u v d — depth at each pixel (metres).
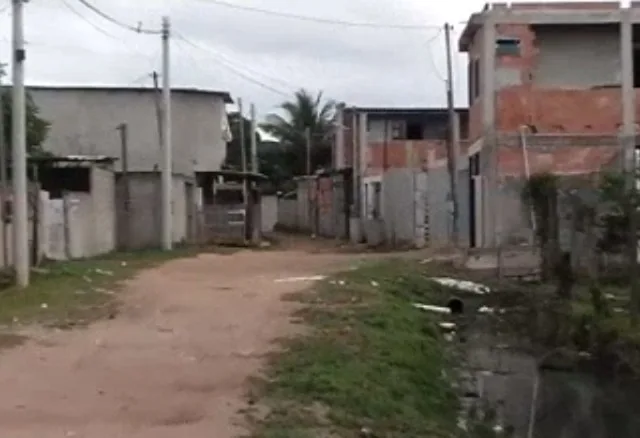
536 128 31.50
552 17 31.70
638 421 12.55
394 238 42.66
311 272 26.23
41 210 26.73
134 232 38.91
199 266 28.52
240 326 15.95
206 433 9.07
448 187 37.16
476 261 27.41
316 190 62.06
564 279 21.64
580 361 16.38
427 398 12.63
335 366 12.43
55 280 22.73
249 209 46.34
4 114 29.47
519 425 12.29
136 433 9.05
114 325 16.11
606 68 32.22
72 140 50.25
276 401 10.48
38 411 9.91
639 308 17.64
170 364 12.55
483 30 32.09
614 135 31.23
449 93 35.66
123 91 50.56
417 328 17.77
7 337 14.66
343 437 9.40
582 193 22.42
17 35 20.81
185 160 51.34
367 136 50.97
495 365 16.06
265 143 75.62
